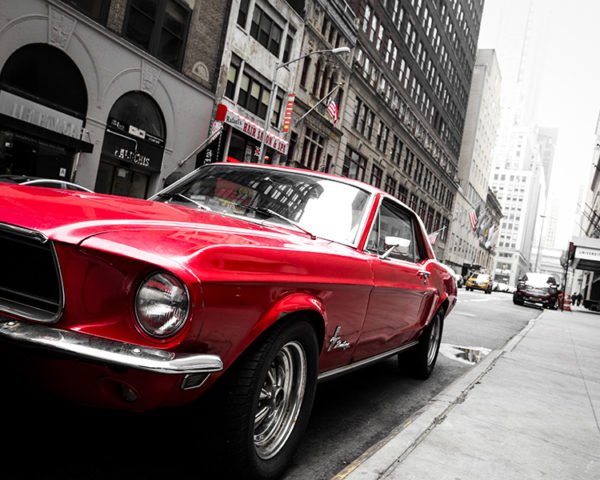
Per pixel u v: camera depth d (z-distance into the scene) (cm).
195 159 1970
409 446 292
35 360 179
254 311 206
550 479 276
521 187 16338
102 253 179
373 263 319
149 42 1708
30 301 191
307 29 2581
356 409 384
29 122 1369
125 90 1638
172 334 177
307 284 240
